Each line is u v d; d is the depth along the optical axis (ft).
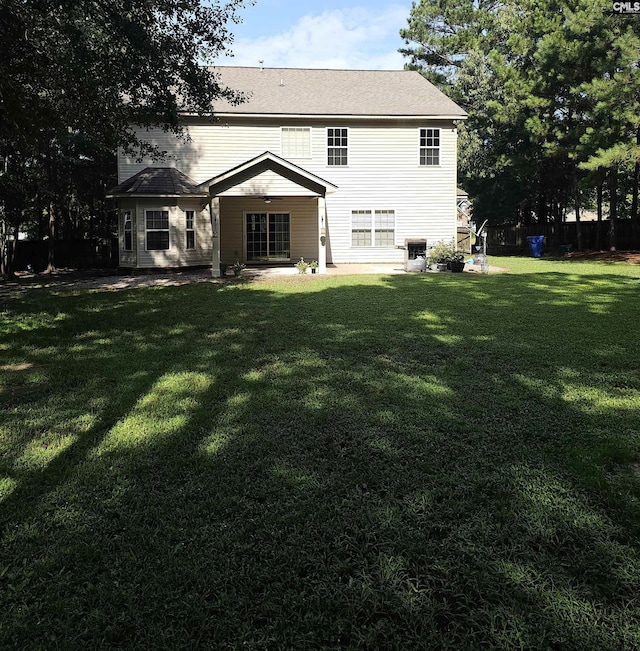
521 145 85.30
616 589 7.27
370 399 15.08
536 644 6.39
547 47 64.75
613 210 69.10
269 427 13.16
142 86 39.06
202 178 64.08
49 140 63.72
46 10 27.71
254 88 69.36
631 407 14.19
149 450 11.98
